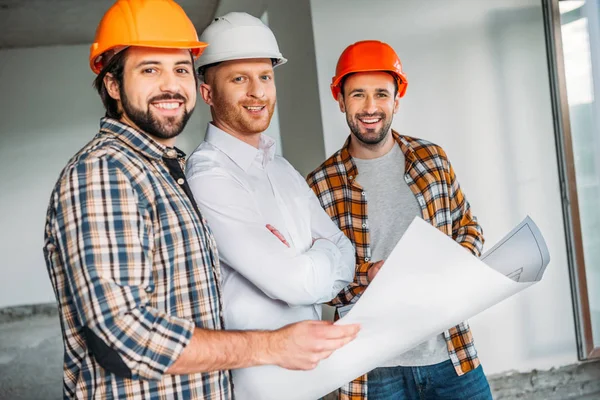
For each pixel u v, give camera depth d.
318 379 1.39
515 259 1.63
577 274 3.66
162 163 1.31
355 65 2.18
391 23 3.40
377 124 2.21
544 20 3.63
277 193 1.73
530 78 3.63
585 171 3.69
